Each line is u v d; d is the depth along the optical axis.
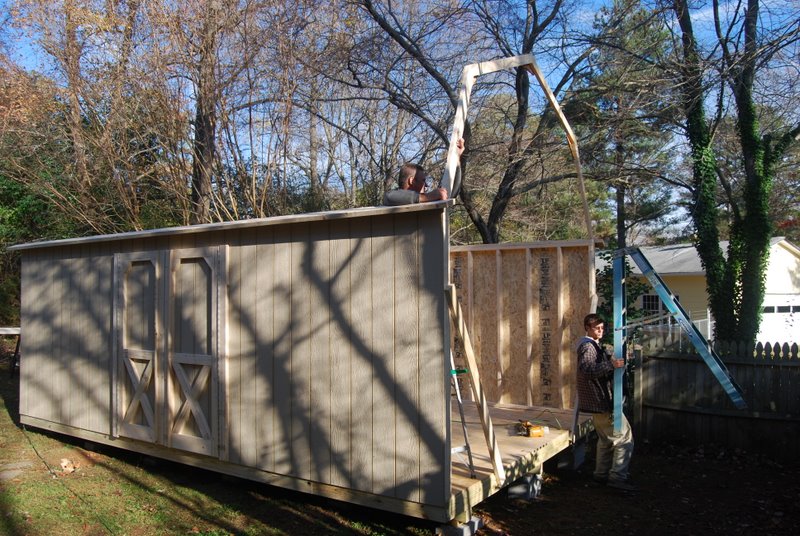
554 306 7.28
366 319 4.75
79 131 12.43
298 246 5.18
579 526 5.10
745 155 14.02
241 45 11.68
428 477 4.38
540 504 5.60
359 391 4.77
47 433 7.89
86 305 7.02
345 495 4.80
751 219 14.01
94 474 6.27
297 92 13.05
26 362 7.88
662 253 23.19
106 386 6.73
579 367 6.10
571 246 7.12
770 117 14.68
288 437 5.16
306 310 5.10
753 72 11.37
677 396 7.73
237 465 5.51
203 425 5.71
